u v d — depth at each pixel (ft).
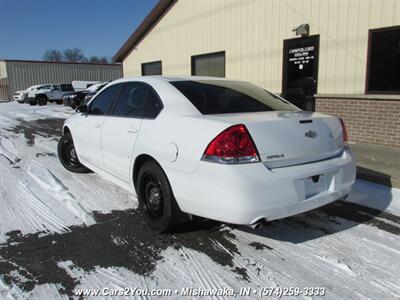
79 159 17.88
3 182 17.52
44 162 22.04
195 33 40.73
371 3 24.21
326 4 26.81
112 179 14.87
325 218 13.15
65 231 12.12
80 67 139.74
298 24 29.09
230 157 9.43
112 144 13.99
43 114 59.11
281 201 9.72
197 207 10.25
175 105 11.65
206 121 10.32
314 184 10.52
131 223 12.76
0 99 135.23
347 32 25.77
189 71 42.55
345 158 11.56
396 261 10.19
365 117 25.30
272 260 10.28
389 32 23.57
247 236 11.75
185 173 10.34
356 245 11.13
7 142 29.84
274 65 31.73
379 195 15.47
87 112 16.72
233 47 35.83
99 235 11.83
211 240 11.49
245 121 9.94
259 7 32.42
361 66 25.30
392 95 23.57
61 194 15.74
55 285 9.11
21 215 13.42
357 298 8.58
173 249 10.93
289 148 10.11
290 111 12.24
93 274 9.60
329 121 11.52
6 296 8.66
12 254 10.59
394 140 23.89
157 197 11.78
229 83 13.89
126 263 10.14
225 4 36.06
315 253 10.66
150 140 11.69
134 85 13.96
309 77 28.84
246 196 9.33
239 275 9.55
